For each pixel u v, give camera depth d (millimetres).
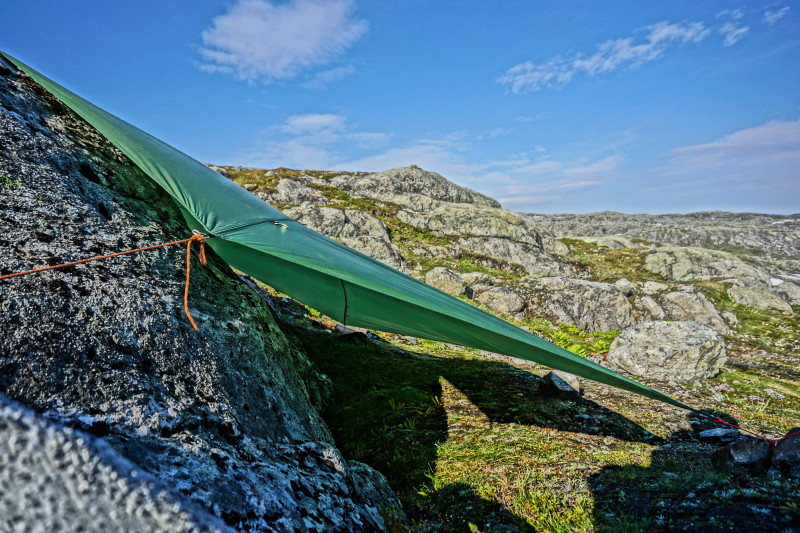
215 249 6574
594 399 7484
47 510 1085
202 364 3506
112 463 1232
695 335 11148
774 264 31422
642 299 19672
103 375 2771
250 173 39000
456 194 46562
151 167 5398
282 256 4676
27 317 2727
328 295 6668
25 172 3871
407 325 6293
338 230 26688
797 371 12734
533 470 4648
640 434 6062
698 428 6469
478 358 10562
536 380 8594
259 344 4520
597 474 4391
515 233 34625
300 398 4668
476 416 6500
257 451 3244
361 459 5383
